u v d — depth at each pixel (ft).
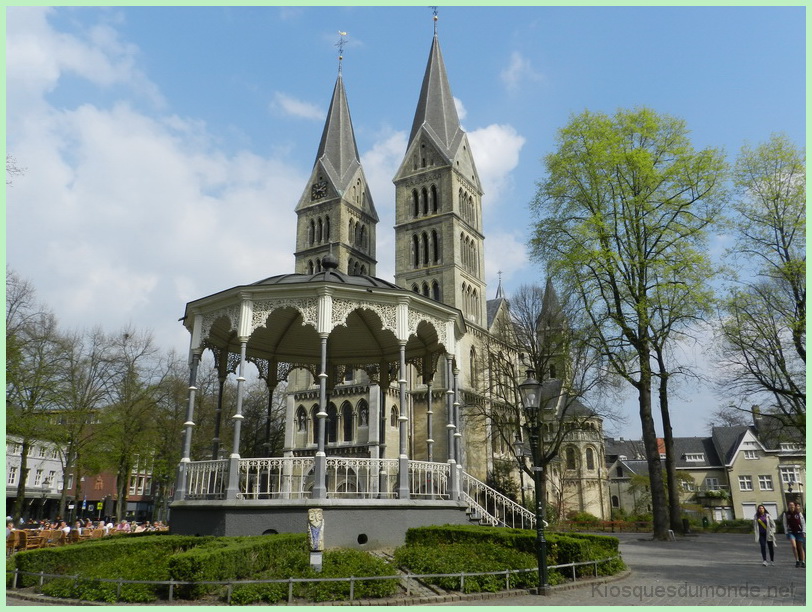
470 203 258.78
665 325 99.19
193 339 66.13
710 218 99.25
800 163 100.73
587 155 103.55
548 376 164.14
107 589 38.55
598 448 266.36
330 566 41.78
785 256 101.86
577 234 103.60
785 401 113.60
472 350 223.10
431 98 267.39
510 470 191.21
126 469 149.48
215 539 49.96
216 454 72.08
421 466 63.93
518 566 45.85
